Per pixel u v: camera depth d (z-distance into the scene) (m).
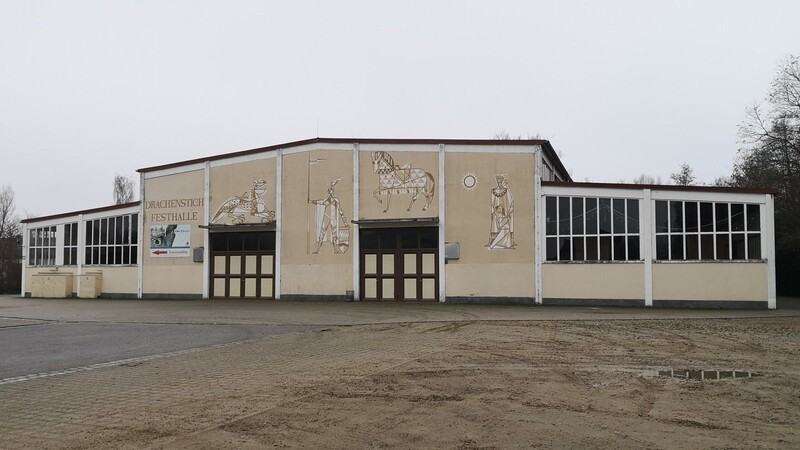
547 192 25.80
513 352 11.80
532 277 25.69
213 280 30.52
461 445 5.73
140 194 32.56
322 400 7.57
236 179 30.16
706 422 6.62
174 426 6.36
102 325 18.12
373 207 27.59
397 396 7.82
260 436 6.01
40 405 7.38
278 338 14.50
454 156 26.81
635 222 24.66
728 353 11.77
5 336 15.20
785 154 36.91
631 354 11.56
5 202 71.31
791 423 6.62
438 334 14.99
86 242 34.59
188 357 11.40
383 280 27.50
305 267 28.44
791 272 37.97
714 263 23.78
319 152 28.42
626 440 5.92
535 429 6.29
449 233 26.58
